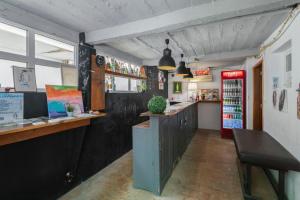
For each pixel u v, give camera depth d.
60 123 2.02
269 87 3.08
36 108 2.15
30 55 2.24
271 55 2.95
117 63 3.92
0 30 2.19
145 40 3.54
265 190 2.43
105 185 2.62
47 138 2.18
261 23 2.65
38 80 2.39
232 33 3.11
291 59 2.10
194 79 6.51
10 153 1.81
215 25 2.74
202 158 3.59
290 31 2.09
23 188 1.93
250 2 1.88
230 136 5.10
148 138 2.40
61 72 2.64
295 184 1.96
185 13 2.20
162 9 2.21
